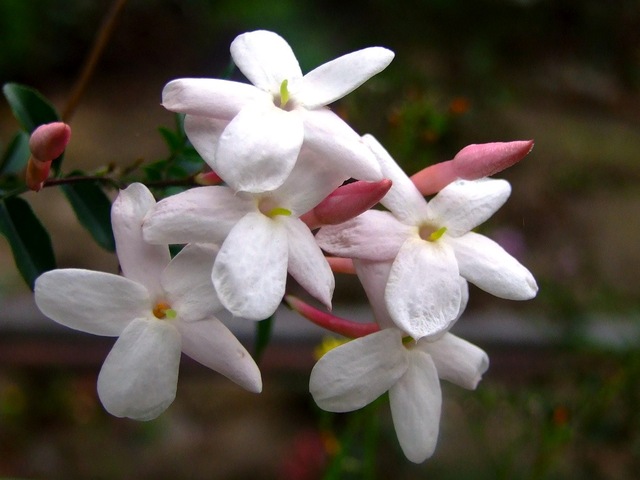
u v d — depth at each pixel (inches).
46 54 11.4
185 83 2.5
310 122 2.5
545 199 10.2
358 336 3.0
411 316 2.5
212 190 2.5
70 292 2.5
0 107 10.9
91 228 3.4
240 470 7.3
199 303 2.5
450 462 6.7
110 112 10.9
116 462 7.4
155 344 2.5
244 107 2.5
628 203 10.4
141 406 2.5
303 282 2.4
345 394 2.6
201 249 2.5
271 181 2.3
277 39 2.8
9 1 10.9
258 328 3.6
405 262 2.6
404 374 2.8
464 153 2.8
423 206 2.8
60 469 7.3
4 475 7.1
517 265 2.8
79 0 11.5
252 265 2.3
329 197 2.6
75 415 7.6
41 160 2.7
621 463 6.5
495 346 7.2
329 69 2.7
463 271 2.7
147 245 2.5
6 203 3.2
